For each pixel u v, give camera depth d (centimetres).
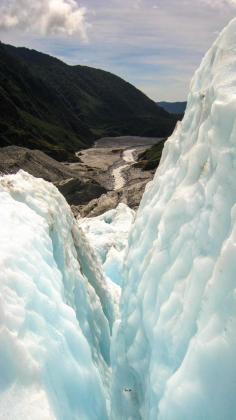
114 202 4394
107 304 1324
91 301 1109
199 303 528
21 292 620
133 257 820
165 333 573
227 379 442
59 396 585
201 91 723
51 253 855
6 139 10044
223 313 467
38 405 503
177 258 604
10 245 693
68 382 630
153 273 666
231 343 447
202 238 562
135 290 784
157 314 627
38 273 705
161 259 655
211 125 612
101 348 1075
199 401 457
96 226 2677
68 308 741
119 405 773
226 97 571
